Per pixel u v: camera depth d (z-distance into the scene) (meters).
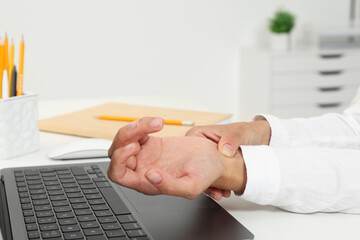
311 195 0.62
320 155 0.65
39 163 0.85
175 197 0.65
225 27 2.95
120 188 0.67
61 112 1.28
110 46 2.73
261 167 0.62
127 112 1.19
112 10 2.70
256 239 0.56
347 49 2.91
